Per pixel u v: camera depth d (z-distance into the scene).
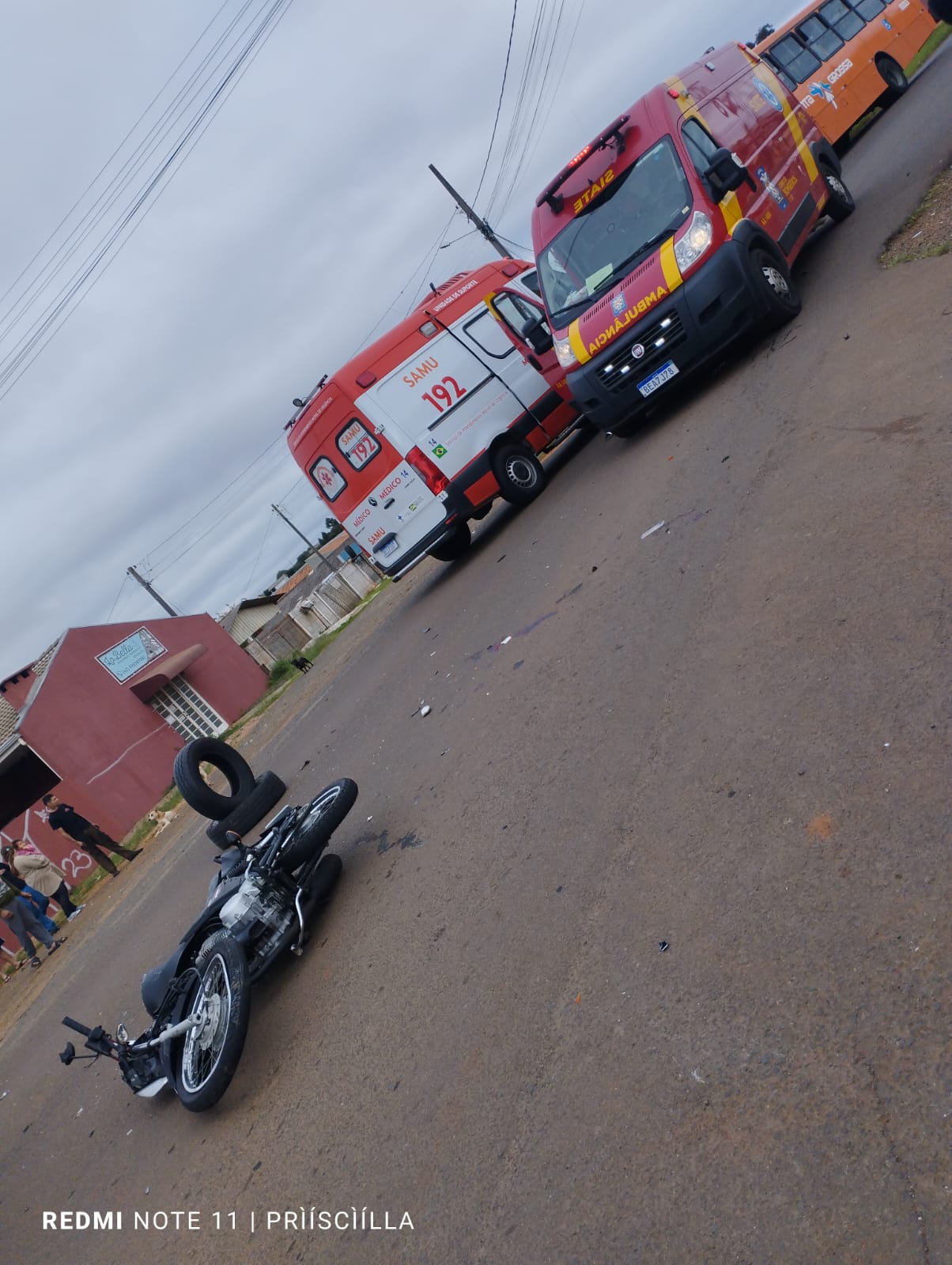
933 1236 2.11
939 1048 2.44
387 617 15.93
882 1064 2.51
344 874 6.20
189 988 5.38
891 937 2.81
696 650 5.13
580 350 9.55
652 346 9.08
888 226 9.36
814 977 2.88
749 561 5.52
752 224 8.99
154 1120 5.60
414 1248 3.12
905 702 3.61
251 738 17.77
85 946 12.24
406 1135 3.64
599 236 9.68
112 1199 5.00
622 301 9.16
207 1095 4.73
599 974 3.56
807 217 10.35
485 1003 3.96
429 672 9.28
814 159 11.04
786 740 3.91
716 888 3.49
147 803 23.80
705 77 10.36
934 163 10.29
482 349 12.43
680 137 9.26
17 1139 7.01
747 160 9.83
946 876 2.87
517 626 8.10
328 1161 3.87
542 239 10.27
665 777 4.34
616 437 11.55
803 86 15.57
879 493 5.04
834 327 7.88
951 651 3.66
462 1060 3.76
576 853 4.38
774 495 5.99
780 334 9.09
